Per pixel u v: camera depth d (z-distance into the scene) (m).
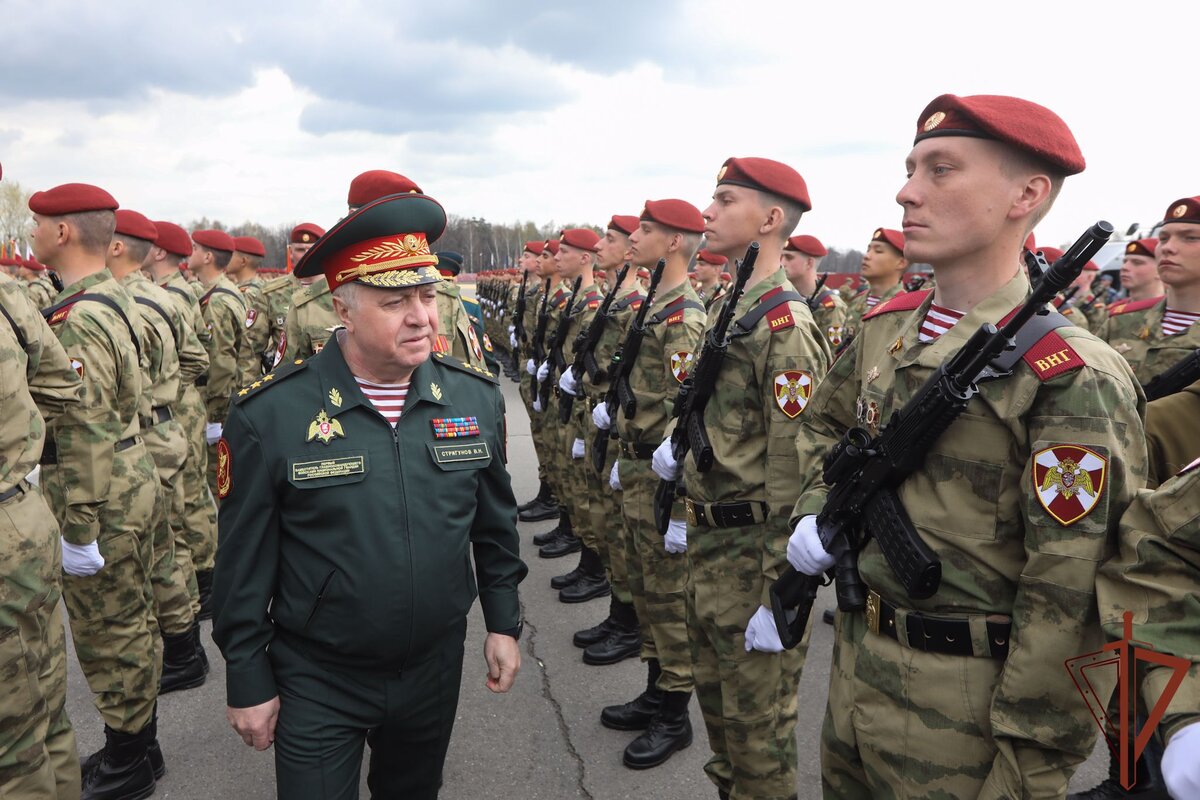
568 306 5.84
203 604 4.78
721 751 2.73
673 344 3.50
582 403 5.05
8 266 11.80
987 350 1.39
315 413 1.91
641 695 3.55
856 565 1.70
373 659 1.90
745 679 2.54
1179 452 1.91
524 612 4.79
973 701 1.50
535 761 3.26
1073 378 1.38
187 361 4.66
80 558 2.80
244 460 1.89
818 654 4.25
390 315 1.88
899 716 1.58
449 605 1.98
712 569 2.58
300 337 3.78
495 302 17.86
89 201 3.16
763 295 2.61
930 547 1.54
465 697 3.77
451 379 2.14
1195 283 4.40
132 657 2.97
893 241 6.80
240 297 6.61
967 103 1.54
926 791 1.54
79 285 3.13
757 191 2.71
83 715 3.64
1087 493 1.34
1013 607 1.45
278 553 1.93
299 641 1.93
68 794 2.24
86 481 2.79
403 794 2.16
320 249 1.88
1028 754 1.41
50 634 2.12
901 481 1.60
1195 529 1.20
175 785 3.11
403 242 1.88
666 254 3.86
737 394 2.52
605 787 3.08
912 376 1.63
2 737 1.96
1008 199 1.54
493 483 2.18
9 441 2.02
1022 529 1.48
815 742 3.41
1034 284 1.39
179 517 3.99
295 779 1.88
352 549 1.87
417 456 1.97
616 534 4.12
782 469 2.33
